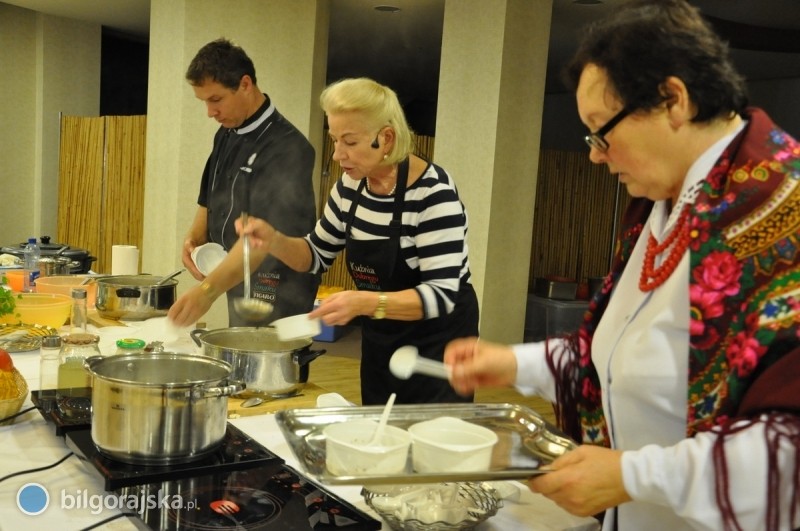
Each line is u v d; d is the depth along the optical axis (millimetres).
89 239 7473
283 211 2789
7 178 7809
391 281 2105
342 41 7887
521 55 5285
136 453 1292
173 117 5840
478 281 5375
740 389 973
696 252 1032
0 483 1285
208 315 5734
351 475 1045
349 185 2166
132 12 7254
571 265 7730
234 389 1359
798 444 906
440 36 7180
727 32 5613
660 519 1161
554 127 9961
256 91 2828
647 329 1120
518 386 1410
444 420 1218
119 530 1145
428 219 1991
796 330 930
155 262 6117
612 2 5457
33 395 1652
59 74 7805
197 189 5918
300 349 1821
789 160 1018
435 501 1200
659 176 1096
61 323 2430
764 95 8047
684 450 985
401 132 1954
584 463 1036
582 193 7645
